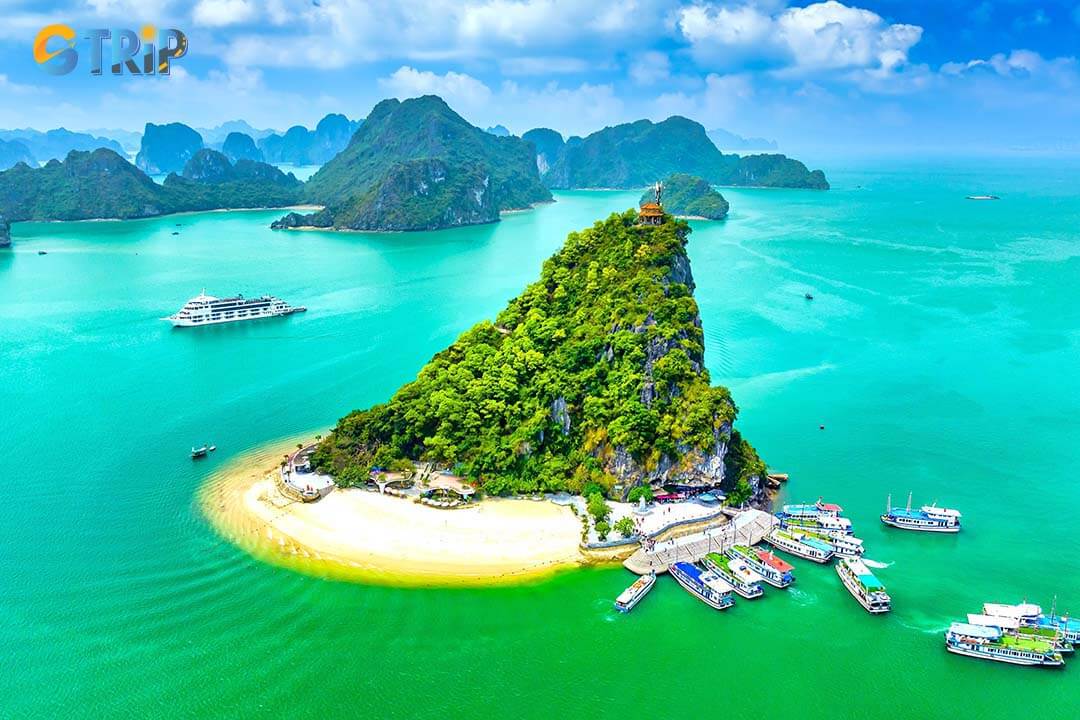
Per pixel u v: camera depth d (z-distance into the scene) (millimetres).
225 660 111312
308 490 155125
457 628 118562
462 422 165250
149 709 102812
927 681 109375
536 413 162875
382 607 123000
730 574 129375
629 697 105875
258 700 104375
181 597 124688
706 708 104438
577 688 107312
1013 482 163625
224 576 130250
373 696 105312
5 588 126312
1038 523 148250
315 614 121188
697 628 119625
